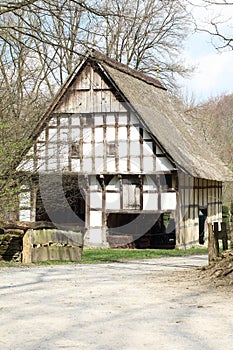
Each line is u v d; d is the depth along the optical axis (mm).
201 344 7223
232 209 39812
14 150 18188
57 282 13344
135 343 7301
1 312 9492
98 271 15961
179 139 28688
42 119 25531
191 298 10750
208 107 51469
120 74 27438
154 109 28078
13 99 21172
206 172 28141
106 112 26203
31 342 7426
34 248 18219
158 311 9477
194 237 28391
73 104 26328
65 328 8234
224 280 12688
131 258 20859
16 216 22688
